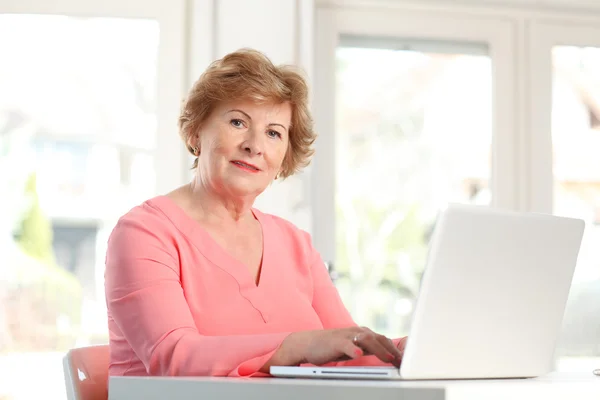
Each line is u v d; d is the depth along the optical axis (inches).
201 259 70.8
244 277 72.2
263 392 46.2
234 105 73.7
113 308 64.0
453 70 157.8
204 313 69.6
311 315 75.6
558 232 55.2
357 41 155.2
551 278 55.9
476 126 157.9
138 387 51.4
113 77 144.0
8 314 139.0
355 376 50.4
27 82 142.5
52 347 139.5
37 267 140.3
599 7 161.2
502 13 158.2
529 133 159.2
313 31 147.9
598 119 161.6
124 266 65.4
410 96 156.3
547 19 160.4
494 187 157.4
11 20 142.3
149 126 144.3
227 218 75.2
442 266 48.3
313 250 84.1
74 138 142.8
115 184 143.2
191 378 50.3
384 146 154.8
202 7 145.2
